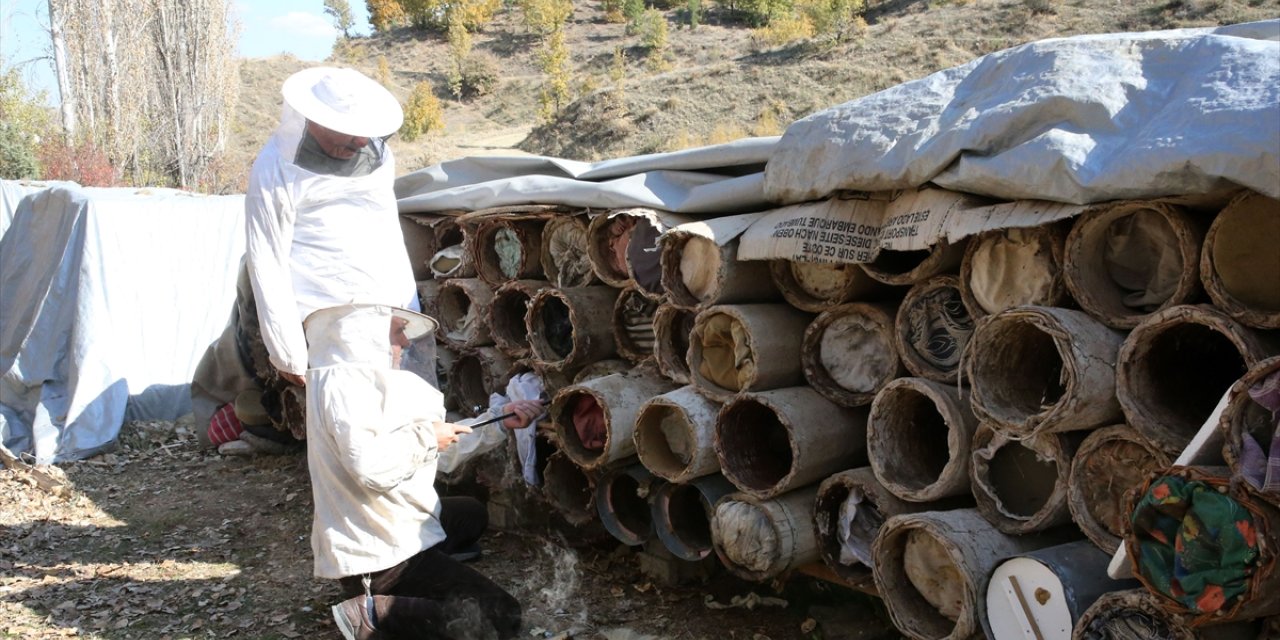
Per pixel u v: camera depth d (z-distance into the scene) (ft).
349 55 194.90
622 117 96.12
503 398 15.21
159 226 24.66
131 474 20.44
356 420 10.44
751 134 77.82
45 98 87.25
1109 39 9.29
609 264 14.20
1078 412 8.38
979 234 9.75
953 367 10.31
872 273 10.85
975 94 9.96
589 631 12.25
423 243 17.89
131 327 23.77
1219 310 7.84
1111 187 8.18
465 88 164.96
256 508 17.85
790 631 12.16
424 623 10.88
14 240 23.61
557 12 188.75
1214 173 7.52
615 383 13.23
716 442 11.75
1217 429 7.09
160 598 13.48
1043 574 8.49
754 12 155.84
